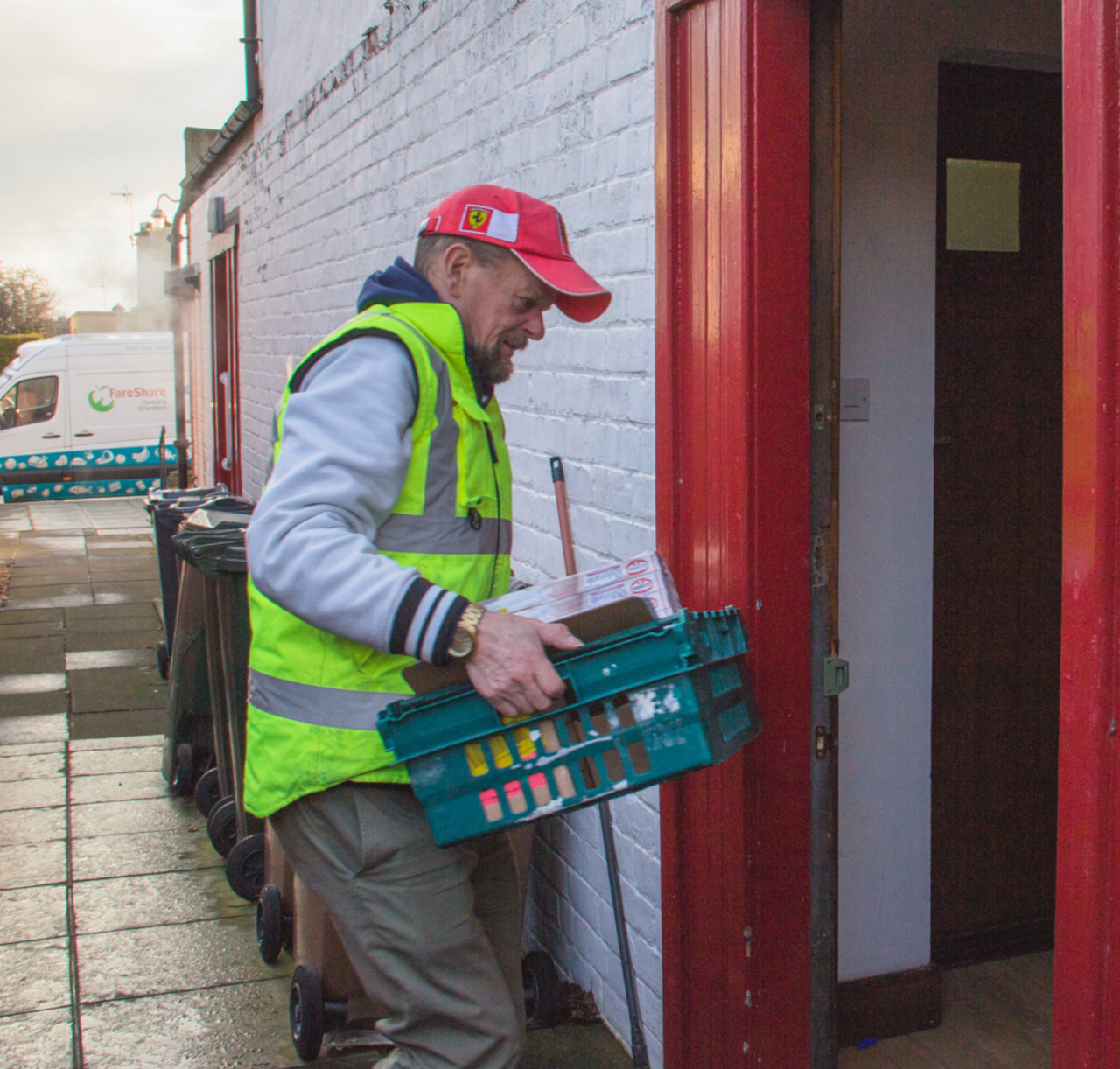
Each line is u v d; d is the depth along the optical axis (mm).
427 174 4340
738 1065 2514
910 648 3020
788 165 2326
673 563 2623
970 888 3314
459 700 1769
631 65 2754
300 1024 3049
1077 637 1554
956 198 3084
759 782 2422
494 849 2139
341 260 5797
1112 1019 1526
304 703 1848
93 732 6039
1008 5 2943
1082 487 1538
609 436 2973
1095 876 1538
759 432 2354
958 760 3246
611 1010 3111
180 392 13375
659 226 2607
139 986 3471
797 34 2311
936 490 3133
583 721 1762
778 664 2412
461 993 1866
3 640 8164
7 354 34156
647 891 2869
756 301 2326
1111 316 1493
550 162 3232
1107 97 1478
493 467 1961
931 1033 3037
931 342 2971
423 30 4320
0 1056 3098
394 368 1777
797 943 2498
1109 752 1521
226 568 3877
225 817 4312
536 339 2031
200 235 13562
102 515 15898
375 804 1840
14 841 4586
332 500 1701
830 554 2443
